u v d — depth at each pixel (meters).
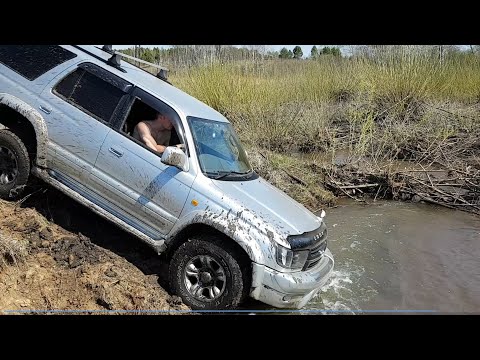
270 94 12.80
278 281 4.10
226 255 4.12
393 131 11.58
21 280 4.03
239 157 5.24
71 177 4.81
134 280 4.44
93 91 4.90
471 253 6.34
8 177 5.00
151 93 4.84
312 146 12.09
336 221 7.68
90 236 5.02
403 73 13.38
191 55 13.77
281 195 5.10
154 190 4.48
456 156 10.77
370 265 5.86
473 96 14.02
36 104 4.91
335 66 15.75
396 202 9.06
